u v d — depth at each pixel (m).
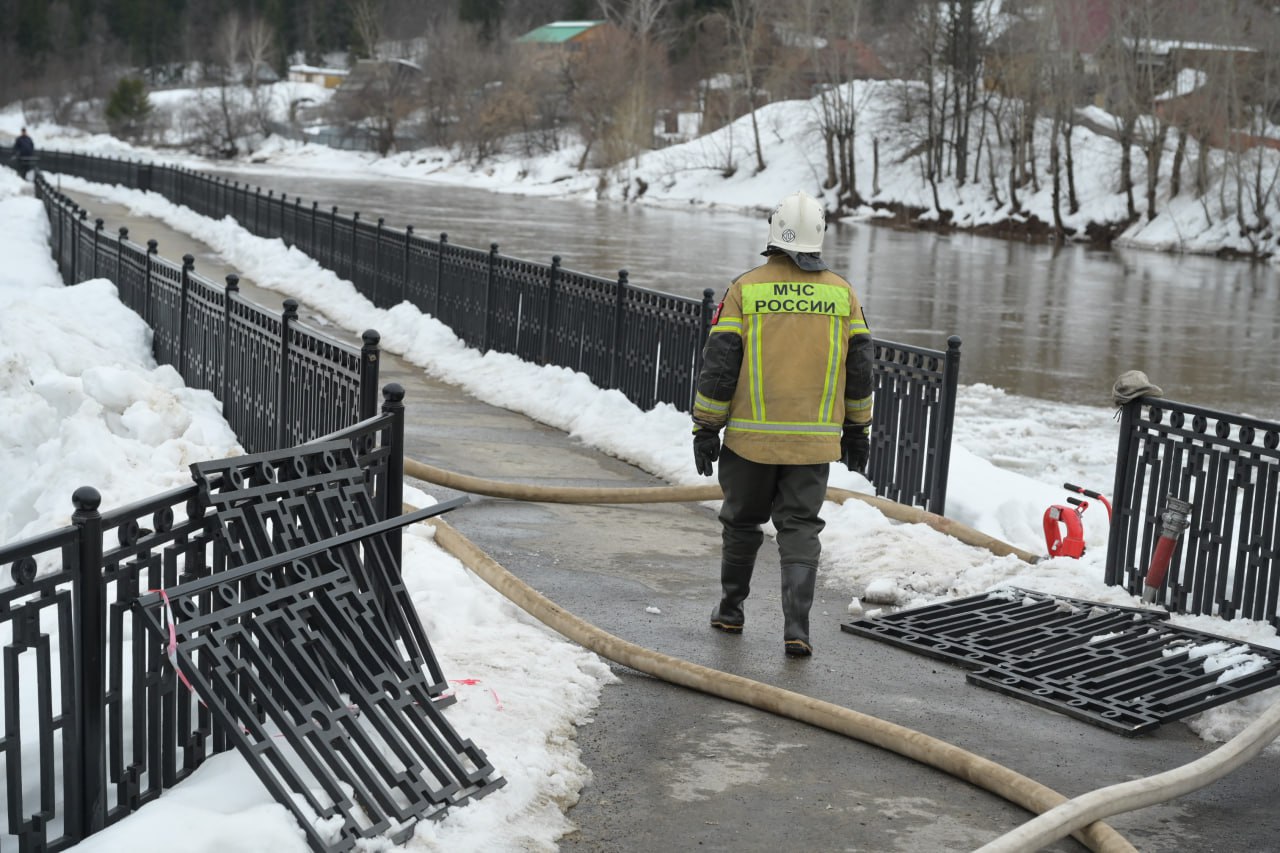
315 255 22.73
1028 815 4.16
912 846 3.91
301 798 3.60
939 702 5.18
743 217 62.81
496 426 11.23
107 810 3.62
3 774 3.96
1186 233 57.09
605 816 4.01
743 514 5.75
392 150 108.12
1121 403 6.77
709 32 99.62
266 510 4.14
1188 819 4.23
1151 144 60.03
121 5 156.75
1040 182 66.94
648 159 81.50
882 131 77.75
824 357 5.50
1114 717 5.00
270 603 3.90
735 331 5.51
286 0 167.62
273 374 8.52
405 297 17.67
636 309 11.47
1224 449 6.29
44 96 139.62
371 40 138.75
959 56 71.31
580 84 93.75
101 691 3.50
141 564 3.68
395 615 4.55
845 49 80.25
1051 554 7.56
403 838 3.57
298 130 113.75
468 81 103.81
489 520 7.84
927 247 52.19
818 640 5.90
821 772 4.43
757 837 3.92
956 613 6.29
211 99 118.62
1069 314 29.25
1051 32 63.94
